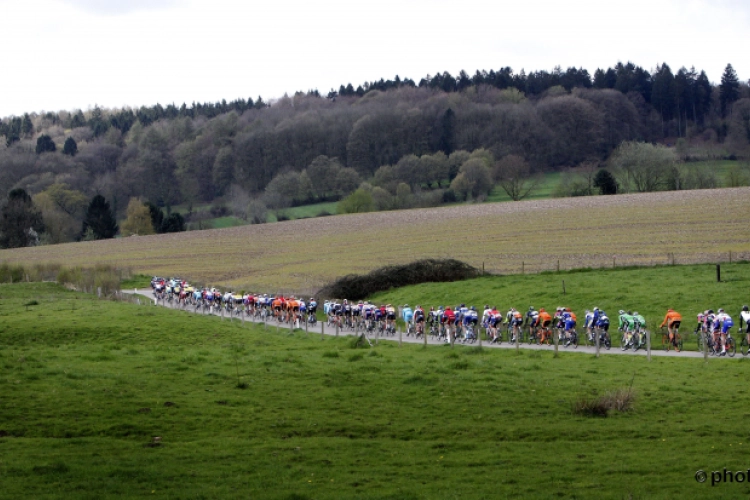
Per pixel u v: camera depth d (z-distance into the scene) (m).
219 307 67.50
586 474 16.78
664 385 25.84
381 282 68.12
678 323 37.66
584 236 81.06
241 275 84.75
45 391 23.05
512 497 15.26
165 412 21.48
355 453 18.38
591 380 26.95
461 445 19.14
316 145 180.62
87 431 19.75
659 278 53.34
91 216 148.88
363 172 174.62
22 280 85.81
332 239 103.00
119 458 17.55
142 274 91.25
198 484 15.94
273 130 187.00
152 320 47.44
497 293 57.66
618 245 73.19
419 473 16.89
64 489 15.39
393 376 26.64
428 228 101.56
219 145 188.00
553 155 171.12
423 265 68.94
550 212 101.62
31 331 42.12
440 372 27.62
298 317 52.22
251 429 20.33
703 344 35.12
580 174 147.50
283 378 26.12
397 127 179.00
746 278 49.59
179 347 37.62
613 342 41.66
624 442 19.42
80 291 76.56
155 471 16.67
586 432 20.36
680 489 15.62
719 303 44.41
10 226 138.25
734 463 17.33
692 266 56.78
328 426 20.70
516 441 19.73
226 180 178.38
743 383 26.39
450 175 160.50
